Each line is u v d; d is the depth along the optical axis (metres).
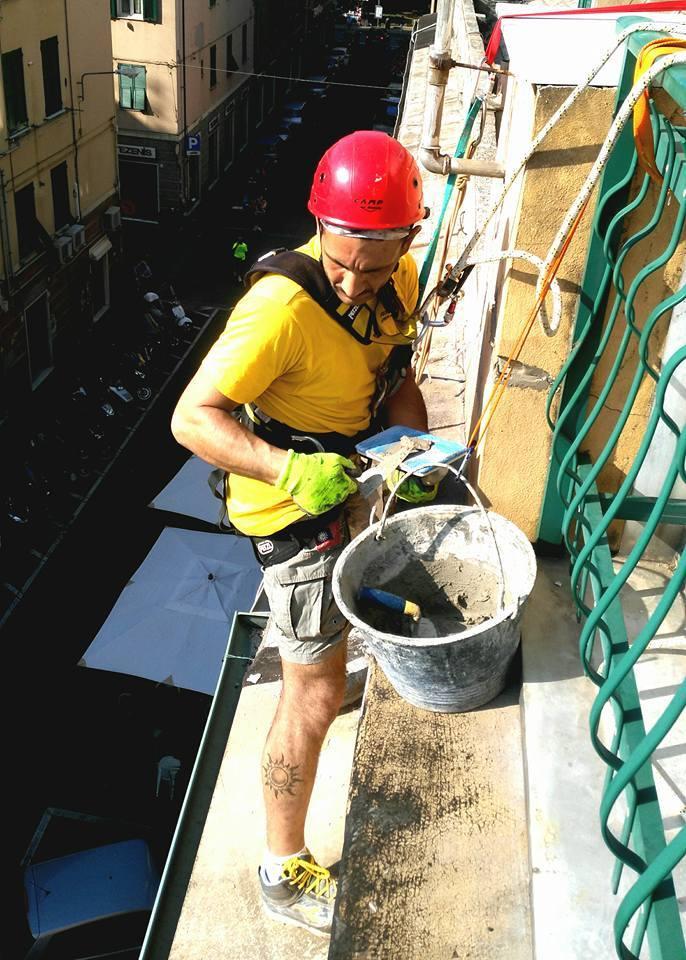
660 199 1.87
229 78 29.33
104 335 20.62
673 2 2.23
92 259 20.42
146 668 11.50
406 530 2.45
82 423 17.20
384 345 2.21
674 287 2.39
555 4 4.68
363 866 2.11
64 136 18.44
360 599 2.37
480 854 2.12
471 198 4.58
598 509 2.43
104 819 10.22
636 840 1.63
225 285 23.94
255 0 31.30
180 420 2.06
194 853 2.73
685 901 1.83
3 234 16.59
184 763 10.91
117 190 21.61
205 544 13.21
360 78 43.47
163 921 2.54
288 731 2.30
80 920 8.78
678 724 2.23
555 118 2.10
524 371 2.56
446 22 2.78
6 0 15.45
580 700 2.35
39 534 14.77
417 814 2.20
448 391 4.18
